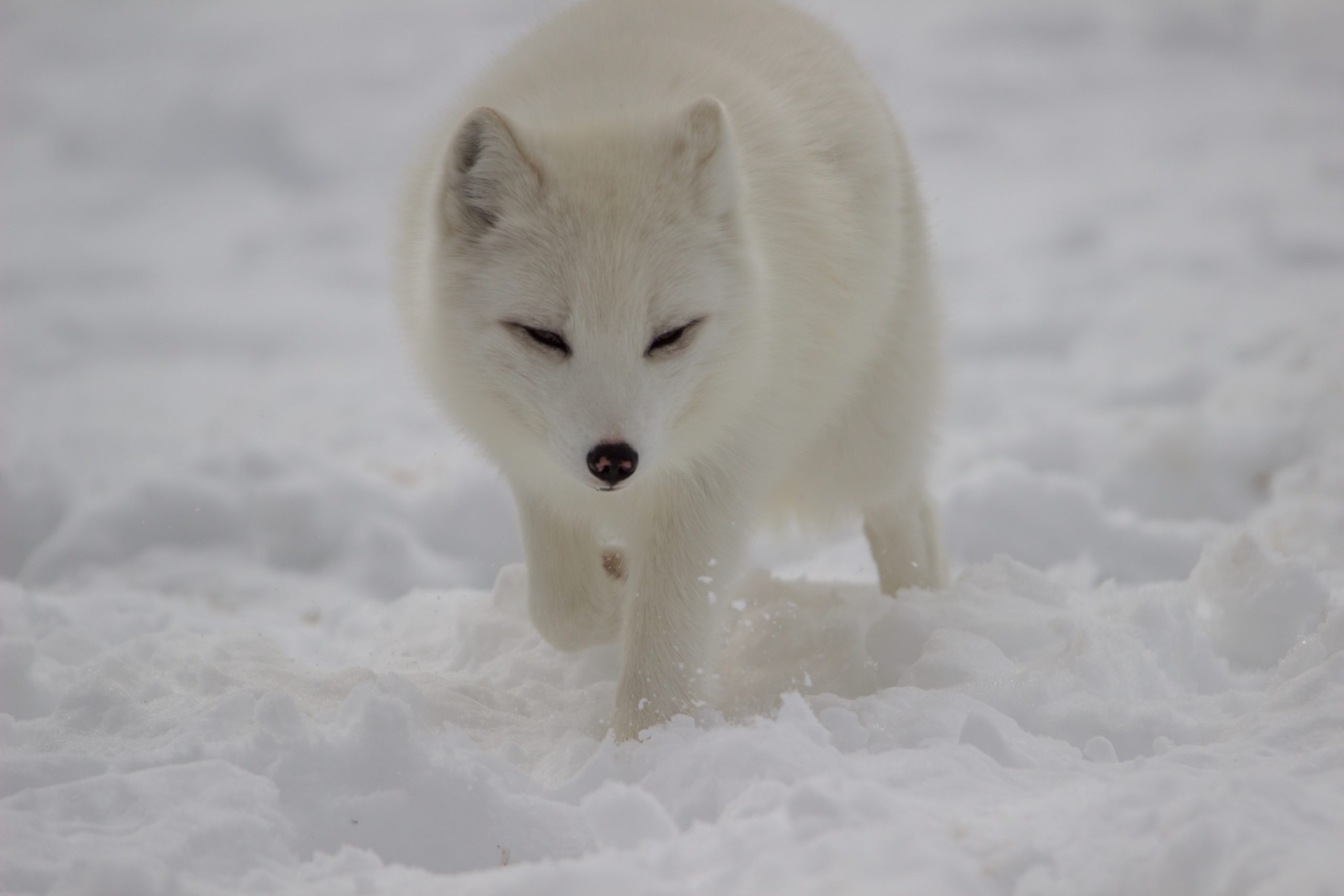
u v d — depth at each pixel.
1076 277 37.78
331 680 13.17
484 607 15.81
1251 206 45.00
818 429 14.09
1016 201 48.22
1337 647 11.90
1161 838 7.92
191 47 83.12
